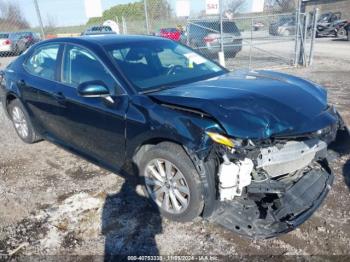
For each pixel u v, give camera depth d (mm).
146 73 3488
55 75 4055
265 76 3631
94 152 3807
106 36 4086
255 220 2680
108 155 3596
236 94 2979
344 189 3557
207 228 3041
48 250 2861
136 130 3082
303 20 11773
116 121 3266
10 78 4844
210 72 3906
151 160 3078
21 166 4457
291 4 15703
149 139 3031
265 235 2578
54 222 3215
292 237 2887
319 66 11758
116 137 3348
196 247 2820
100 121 3453
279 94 3059
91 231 3068
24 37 15836
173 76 3604
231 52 13055
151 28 12266
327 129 2939
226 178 2576
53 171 4262
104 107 3354
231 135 2553
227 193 2615
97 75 3521
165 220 3164
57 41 4129
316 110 3004
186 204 2914
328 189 3166
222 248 2797
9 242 2975
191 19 11477
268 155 2635
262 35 15383
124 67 3443
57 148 4992
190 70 3824
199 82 3498
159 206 3170
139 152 3225
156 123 2891
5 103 5195
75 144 4074
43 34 9656
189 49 4301
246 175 2607
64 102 3834
